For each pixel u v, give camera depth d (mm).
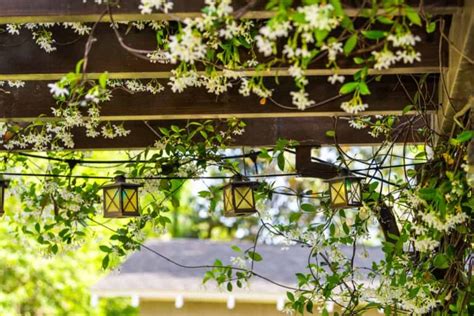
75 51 3350
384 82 3785
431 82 3729
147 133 4516
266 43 2385
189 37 2516
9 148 4371
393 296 3863
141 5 2631
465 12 2516
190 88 3902
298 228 4309
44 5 2697
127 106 3926
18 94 4000
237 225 17453
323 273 4367
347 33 3010
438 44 3074
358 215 4137
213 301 8727
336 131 4418
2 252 8094
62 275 9375
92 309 10312
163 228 4516
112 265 4582
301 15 2287
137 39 3338
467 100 3082
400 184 4324
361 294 4176
